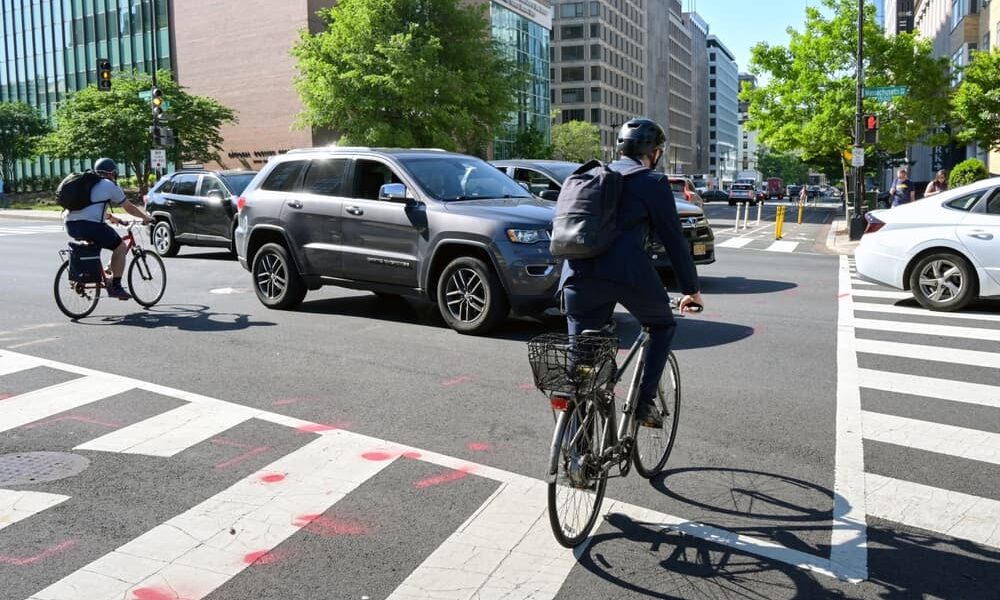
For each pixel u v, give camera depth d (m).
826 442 5.59
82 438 5.67
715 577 3.74
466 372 7.48
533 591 3.62
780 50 38.41
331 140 54.12
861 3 25.14
